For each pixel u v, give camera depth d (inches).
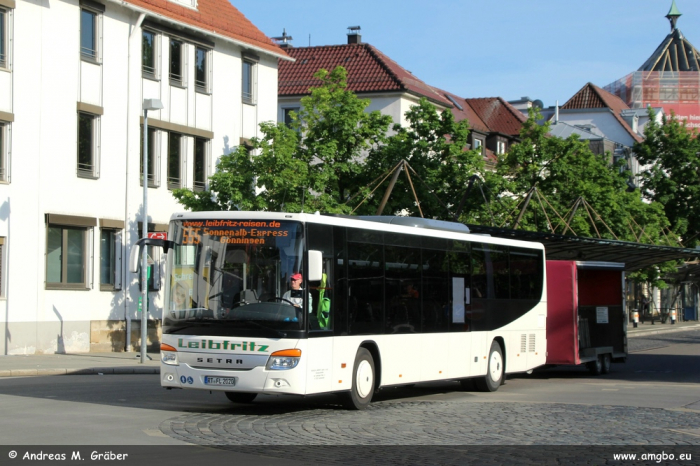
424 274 669.3
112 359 1064.8
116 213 1233.4
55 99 1140.5
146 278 1034.1
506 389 783.1
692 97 3718.0
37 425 484.1
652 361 1180.5
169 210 1325.0
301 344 529.7
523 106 3513.8
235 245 546.6
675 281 2546.8
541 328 848.9
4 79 1075.3
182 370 540.4
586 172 1739.7
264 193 1196.5
